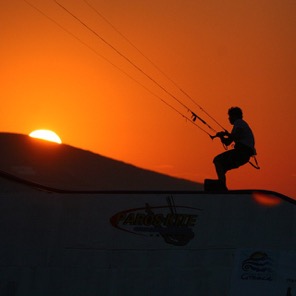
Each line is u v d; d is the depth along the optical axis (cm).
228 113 4159
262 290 4006
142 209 4109
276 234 4059
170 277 4034
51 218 4125
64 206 4131
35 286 4078
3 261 4119
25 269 4100
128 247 4078
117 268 4053
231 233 4072
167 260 4059
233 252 4050
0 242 4134
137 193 4125
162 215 4103
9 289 4084
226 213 4091
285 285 4006
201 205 4100
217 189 4116
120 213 4109
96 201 4122
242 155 4009
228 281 4016
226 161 4069
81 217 4116
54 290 4062
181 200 4112
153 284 4028
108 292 4031
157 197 4119
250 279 4019
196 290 4016
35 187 4166
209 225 4081
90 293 4044
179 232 4088
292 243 4047
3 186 4172
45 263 4091
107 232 4094
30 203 4147
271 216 4075
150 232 4084
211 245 4062
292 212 4069
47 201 4141
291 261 4006
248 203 4094
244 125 4025
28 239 4122
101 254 4072
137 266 4053
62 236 4106
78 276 4059
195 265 4044
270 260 4019
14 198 4156
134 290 4034
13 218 4141
